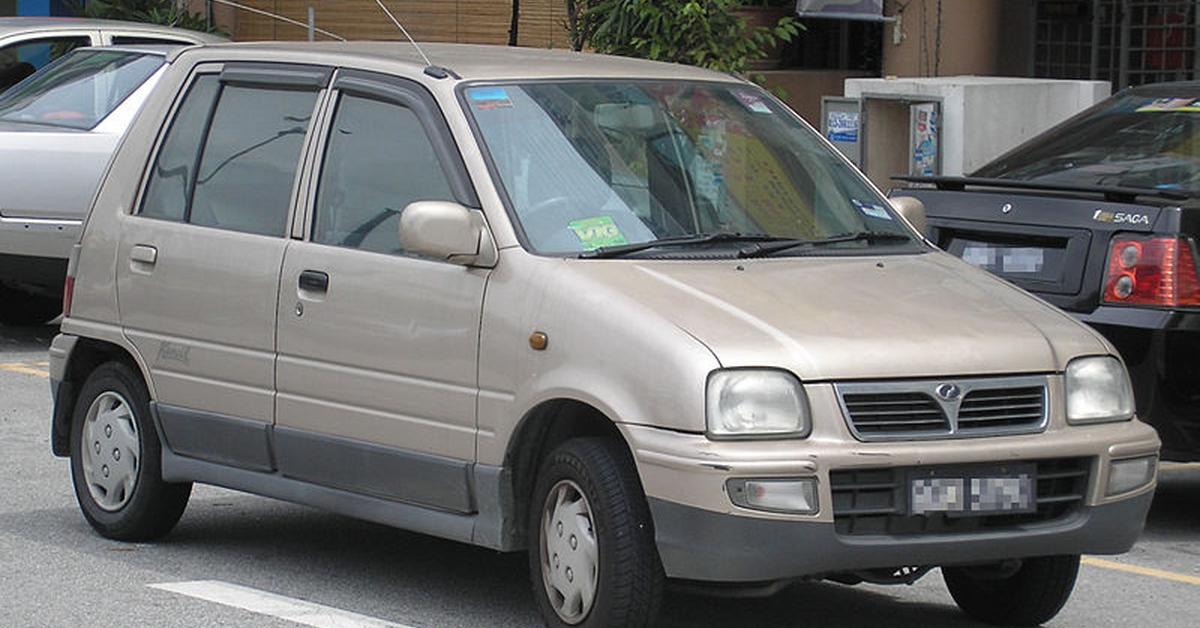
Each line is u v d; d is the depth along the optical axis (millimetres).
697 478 5836
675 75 7578
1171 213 8328
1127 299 8352
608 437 6336
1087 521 6281
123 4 19078
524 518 6594
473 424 6598
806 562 5879
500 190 6711
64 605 7062
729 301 6254
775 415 5906
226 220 7637
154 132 8062
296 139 7473
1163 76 16812
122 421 8031
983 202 8891
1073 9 17125
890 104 15336
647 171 6996
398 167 7070
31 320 15062
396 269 6883
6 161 13250
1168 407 8312
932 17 16594
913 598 7504
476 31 18953
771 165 7312
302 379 7168
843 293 6469
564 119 7035
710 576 5887
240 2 20297
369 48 7680
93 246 8141
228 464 7562
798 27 15578
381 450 6891
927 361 6086
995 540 6117
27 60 15430
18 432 10656
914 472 5996
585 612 6250
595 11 15039
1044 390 6273
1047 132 10133
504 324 6496
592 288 6328
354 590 7359
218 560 7832
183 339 7660
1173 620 7246
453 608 7090
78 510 8742
